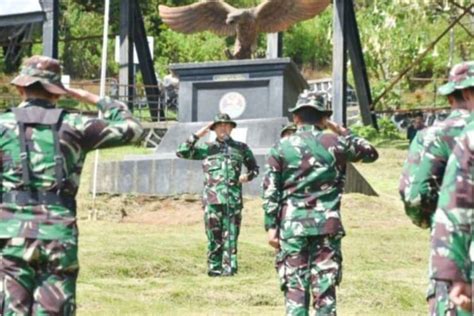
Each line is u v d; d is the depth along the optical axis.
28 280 8.79
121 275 18.19
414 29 52.62
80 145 8.99
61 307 8.76
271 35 37.00
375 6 49.91
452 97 8.93
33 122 8.95
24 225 8.77
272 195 11.77
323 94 11.96
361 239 22.70
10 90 50.31
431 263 7.39
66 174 8.93
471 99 8.78
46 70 9.12
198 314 15.18
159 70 65.88
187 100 29.39
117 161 28.41
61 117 9.01
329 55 75.00
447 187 7.36
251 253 20.03
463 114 8.84
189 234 22.47
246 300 16.25
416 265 20.34
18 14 37.06
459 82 8.76
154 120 40.25
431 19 48.50
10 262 8.77
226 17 30.52
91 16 66.62
